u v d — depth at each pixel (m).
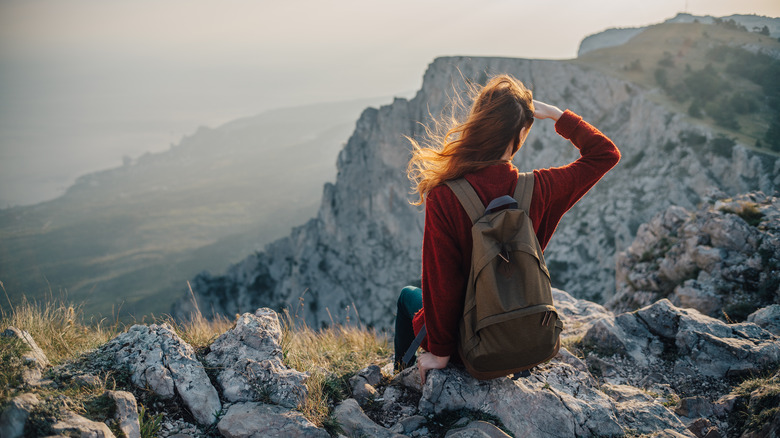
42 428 1.88
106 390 2.31
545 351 2.10
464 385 2.71
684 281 8.01
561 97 84.44
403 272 94.12
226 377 2.69
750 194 9.32
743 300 6.57
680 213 10.80
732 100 56.16
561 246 69.06
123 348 2.71
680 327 4.04
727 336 3.91
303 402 2.60
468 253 2.10
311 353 3.78
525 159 85.06
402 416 2.75
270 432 2.30
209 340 3.28
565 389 2.93
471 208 2.04
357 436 2.45
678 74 74.12
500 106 2.07
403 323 3.06
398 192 96.69
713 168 56.44
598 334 4.25
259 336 3.04
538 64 87.00
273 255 103.00
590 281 64.56
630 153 71.50
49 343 3.17
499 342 2.04
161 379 2.51
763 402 2.86
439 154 2.15
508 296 1.99
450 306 2.17
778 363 3.48
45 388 2.21
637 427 2.73
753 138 53.97
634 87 75.38
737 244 7.47
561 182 2.19
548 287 2.05
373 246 97.56
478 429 2.39
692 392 3.46
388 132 98.00
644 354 3.99
